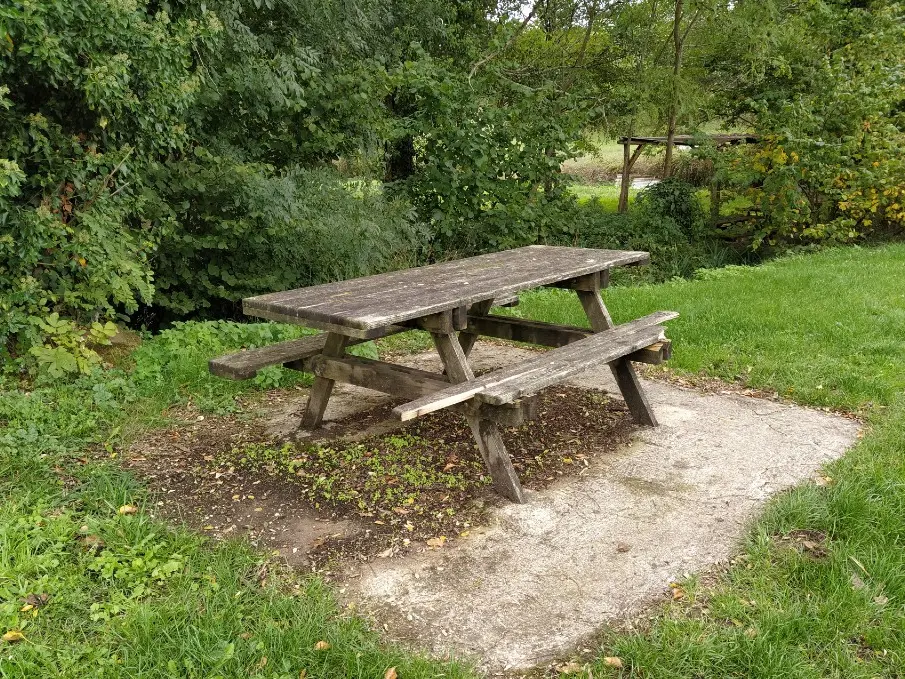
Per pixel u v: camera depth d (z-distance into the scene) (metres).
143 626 2.35
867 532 2.96
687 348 5.88
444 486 3.52
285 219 7.17
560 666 2.28
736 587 2.67
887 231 14.52
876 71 12.91
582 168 25.08
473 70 12.27
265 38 8.37
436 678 2.20
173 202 7.05
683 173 16.38
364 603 2.60
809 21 13.88
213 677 2.14
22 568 2.62
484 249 10.91
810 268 10.07
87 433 4.08
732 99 15.40
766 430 4.27
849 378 4.98
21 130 4.84
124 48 4.92
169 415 4.49
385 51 11.27
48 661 2.20
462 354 3.40
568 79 15.76
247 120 8.11
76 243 4.96
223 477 3.61
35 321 4.83
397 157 12.26
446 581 2.74
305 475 3.62
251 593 2.62
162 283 7.23
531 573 2.79
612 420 4.44
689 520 3.19
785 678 2.18
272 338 6.03
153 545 2.86
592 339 4.07
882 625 2.40
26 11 4.20
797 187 13.27
